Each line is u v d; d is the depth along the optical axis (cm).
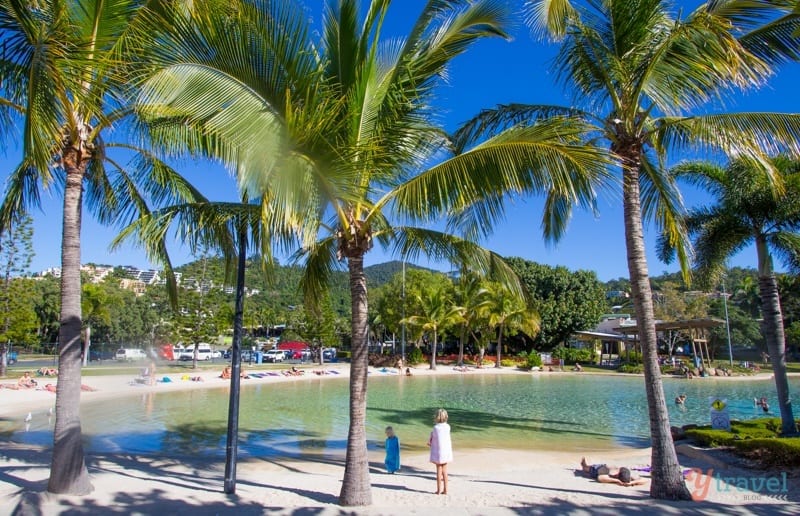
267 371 3894
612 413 2048
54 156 764
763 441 1005
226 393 2584
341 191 626
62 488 729
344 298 7150
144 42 571
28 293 2908
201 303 3791
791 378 3819
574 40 849
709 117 782
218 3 544
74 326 764
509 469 1073
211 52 550
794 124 729
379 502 750
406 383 3406
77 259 769
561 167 584
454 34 724
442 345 6394
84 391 2483
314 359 5484
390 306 4981
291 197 538
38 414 1809
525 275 5669
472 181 632
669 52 730
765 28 798
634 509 696
